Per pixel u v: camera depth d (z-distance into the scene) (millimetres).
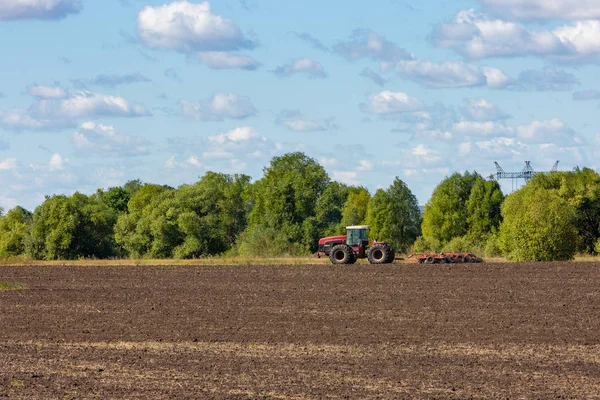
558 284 79750
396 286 79688
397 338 52688
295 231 188375
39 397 37656
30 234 190125
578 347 49438
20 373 42844
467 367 44031
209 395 37844
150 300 72438
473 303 67750
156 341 52531
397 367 44031
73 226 184875
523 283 80812
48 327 58312
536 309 64312
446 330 55406
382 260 109875
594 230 166750
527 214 115062
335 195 195750
